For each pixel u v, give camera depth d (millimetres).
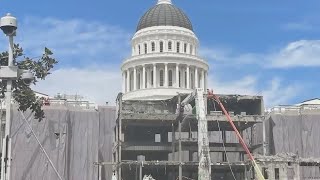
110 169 95438
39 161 87375
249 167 87312
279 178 84625
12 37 27547
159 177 100312
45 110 89562
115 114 98750
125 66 131875
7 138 26766
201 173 84812
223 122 93875
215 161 97812
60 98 100188
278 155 87625
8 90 27625
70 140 91625
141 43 134000
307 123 98562
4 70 27469
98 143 94125
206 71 133375
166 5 137875
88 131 92750
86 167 91000
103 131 98250
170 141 104938
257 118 93562
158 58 126875
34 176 86625
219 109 103188
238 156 104125
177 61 127125
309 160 87125
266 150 94562
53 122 89812
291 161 85750
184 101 93000
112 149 97562
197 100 89625
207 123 93125
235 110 103312
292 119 99000
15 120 86625
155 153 101688
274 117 98312
